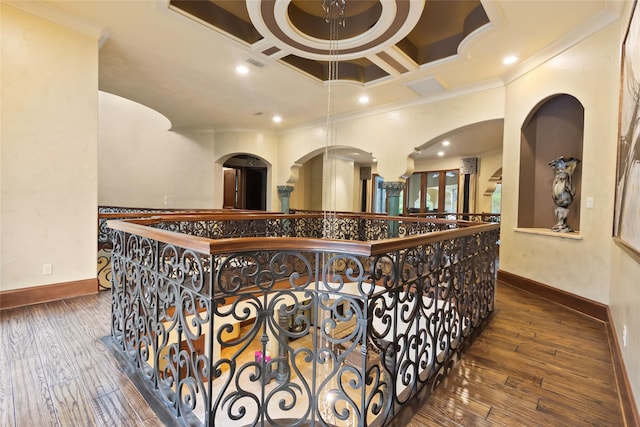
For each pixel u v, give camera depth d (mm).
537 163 4168
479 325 2836
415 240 1738
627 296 2074
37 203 3092
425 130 5320
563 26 3111
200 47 3732
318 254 1528
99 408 1647
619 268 2422
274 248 1492
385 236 5617
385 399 1710
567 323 2910
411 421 1609
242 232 4750
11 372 1954
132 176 8031
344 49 3623
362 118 6184
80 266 3361
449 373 2062
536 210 4188
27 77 2992
